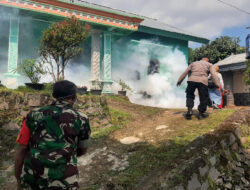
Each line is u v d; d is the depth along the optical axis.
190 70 5.14
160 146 3.82
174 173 2.61
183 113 6.08
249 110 4.63
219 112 5.47
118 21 10.27
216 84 4.79
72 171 1.57
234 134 3.64
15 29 8.55
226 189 2.85
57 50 6.77
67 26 6.78
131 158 3.64
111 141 4.64
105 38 10.68
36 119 1.64
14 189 3.05
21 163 1.64
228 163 3.22
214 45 21.88
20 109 5.34
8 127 4.99
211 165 2.97
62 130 1.61
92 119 6.04
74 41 6.79
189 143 3.50
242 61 15.45
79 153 1.82
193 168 2.71
